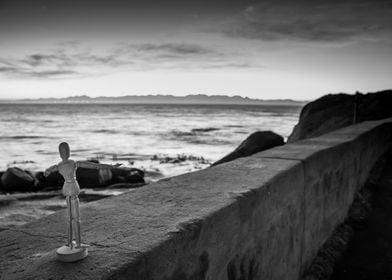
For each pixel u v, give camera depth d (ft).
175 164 97.14
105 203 7.85
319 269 13.34
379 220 19.26
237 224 7.91
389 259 14.71
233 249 7.74
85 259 5.07
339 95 81.71
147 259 5.27
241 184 9.43
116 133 213.87
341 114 73.72
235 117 471.21
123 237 5.87
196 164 96.99
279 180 10.39
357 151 22.04
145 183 63.98
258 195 8.95
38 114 523.70
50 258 5.16
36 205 46.42
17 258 5.26
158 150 132.57
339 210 17.80
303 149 15.25
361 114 70.08
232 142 163.32
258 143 52.90
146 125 293.64
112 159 106.83
